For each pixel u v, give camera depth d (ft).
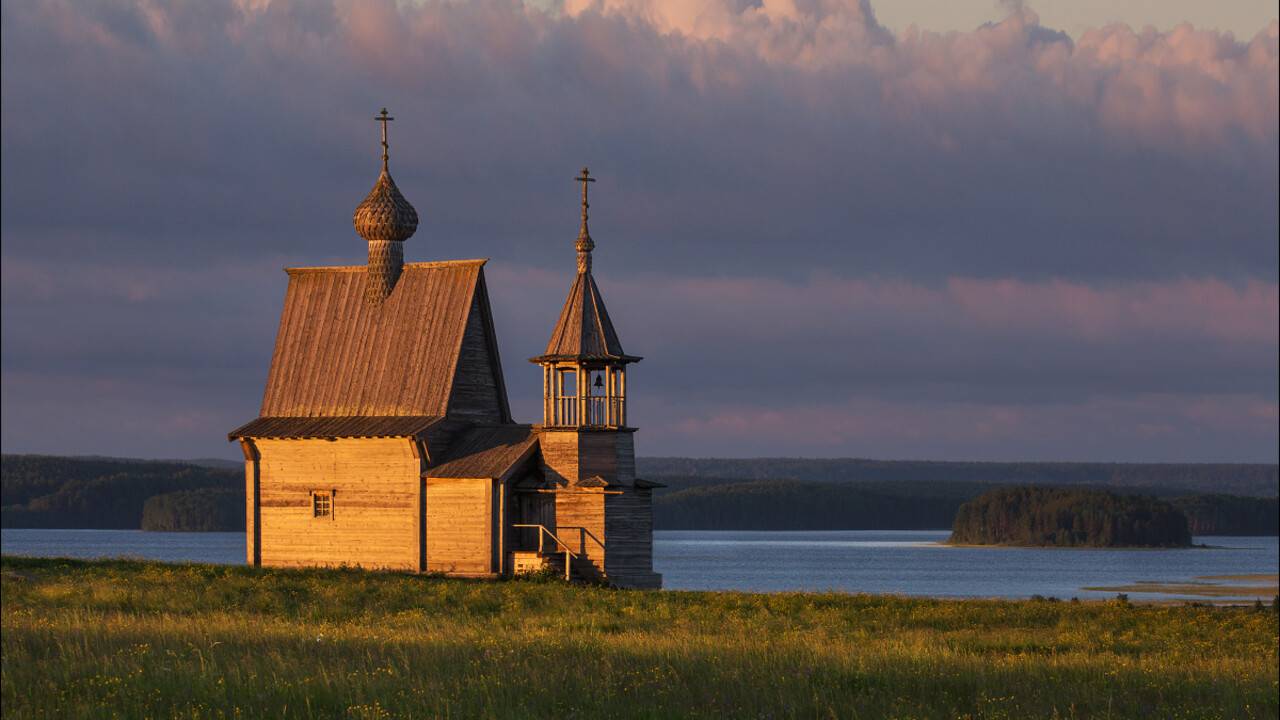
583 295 550.77
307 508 580.71
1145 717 231.91
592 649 285.23
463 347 581.12
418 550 554.87
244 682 234.17
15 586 448.24
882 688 246.68
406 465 560.20
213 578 499.10
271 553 586.45
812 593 534.37
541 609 427.33
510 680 238.89
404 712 211.82
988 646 354.33
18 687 233.55
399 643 292.20
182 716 208.95
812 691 238.07
